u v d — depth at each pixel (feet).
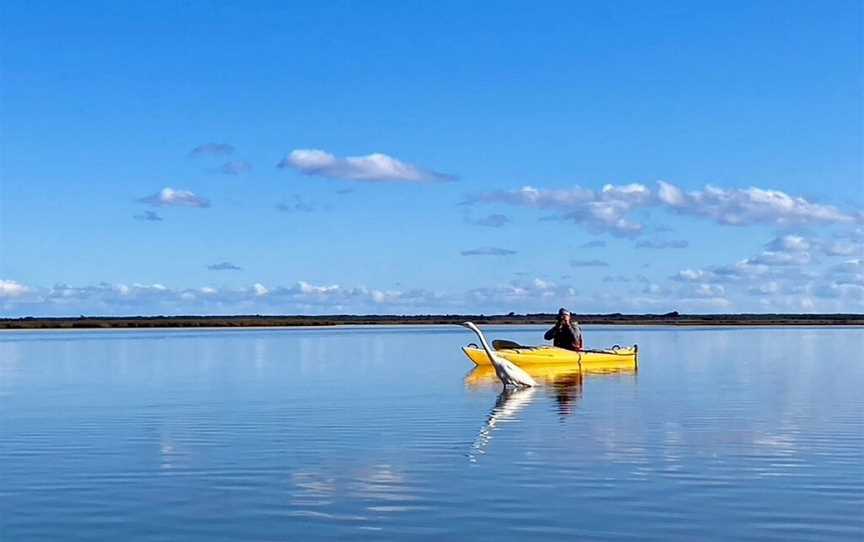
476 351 132.16
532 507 41.75
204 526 39.06
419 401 84.07
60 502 43.34
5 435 63.87
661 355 167.94
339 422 69.31
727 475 48.29
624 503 42.39
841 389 95.35
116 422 70.33
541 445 57.98
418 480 47.42
